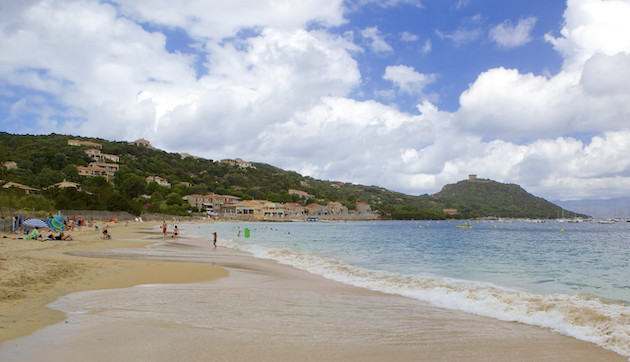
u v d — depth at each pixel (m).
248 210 170.38
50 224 42.12
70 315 9.29
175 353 6.86
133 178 134.38
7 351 6.64
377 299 12.55
